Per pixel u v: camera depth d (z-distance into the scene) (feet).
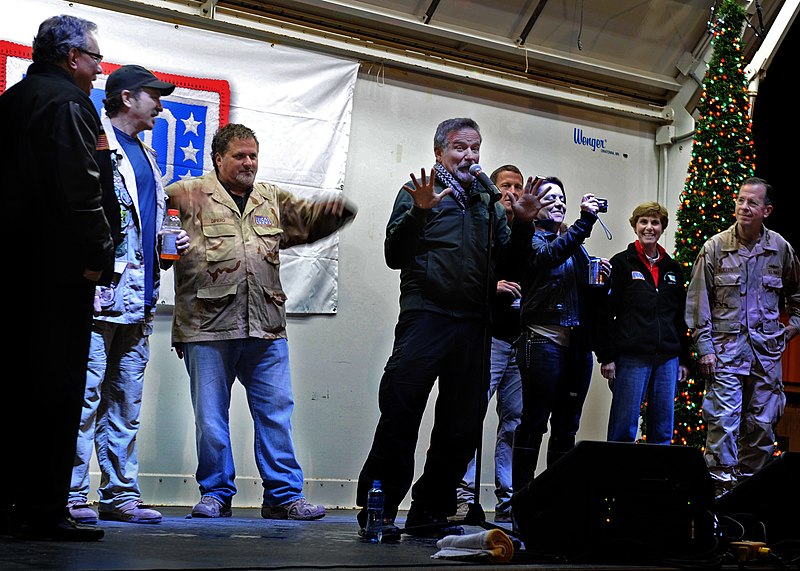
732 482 20.94
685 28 25.75
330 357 21.79
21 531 11.51
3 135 11.89
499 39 23.77
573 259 17.57
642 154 26.43
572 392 17.48
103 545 11.19
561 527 11.21
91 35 12.47
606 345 20.16
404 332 14.21
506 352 20.99
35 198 11.64
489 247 13.76
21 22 18.88
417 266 14.25
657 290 20.38
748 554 11.43
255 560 10.09
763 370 21.25
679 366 20.93
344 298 22.03
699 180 24.09
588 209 15.31
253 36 21.15
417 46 23.06
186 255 17.89
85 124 11.76
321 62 21.83
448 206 14.42
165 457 20.01
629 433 20.20
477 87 23.95
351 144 22.34
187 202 18.01
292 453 18.17
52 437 11.53
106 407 16.19
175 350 20.02
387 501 13.88
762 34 25.17
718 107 24.13
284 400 18.16
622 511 11.24
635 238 26.21
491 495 23.00
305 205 18.65
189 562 9.57
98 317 15.24
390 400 13.96
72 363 11.67
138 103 16.17
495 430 23.15
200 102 20.53
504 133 24.34
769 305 21.38
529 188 14.03
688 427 23.57
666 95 26.63
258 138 21.11
